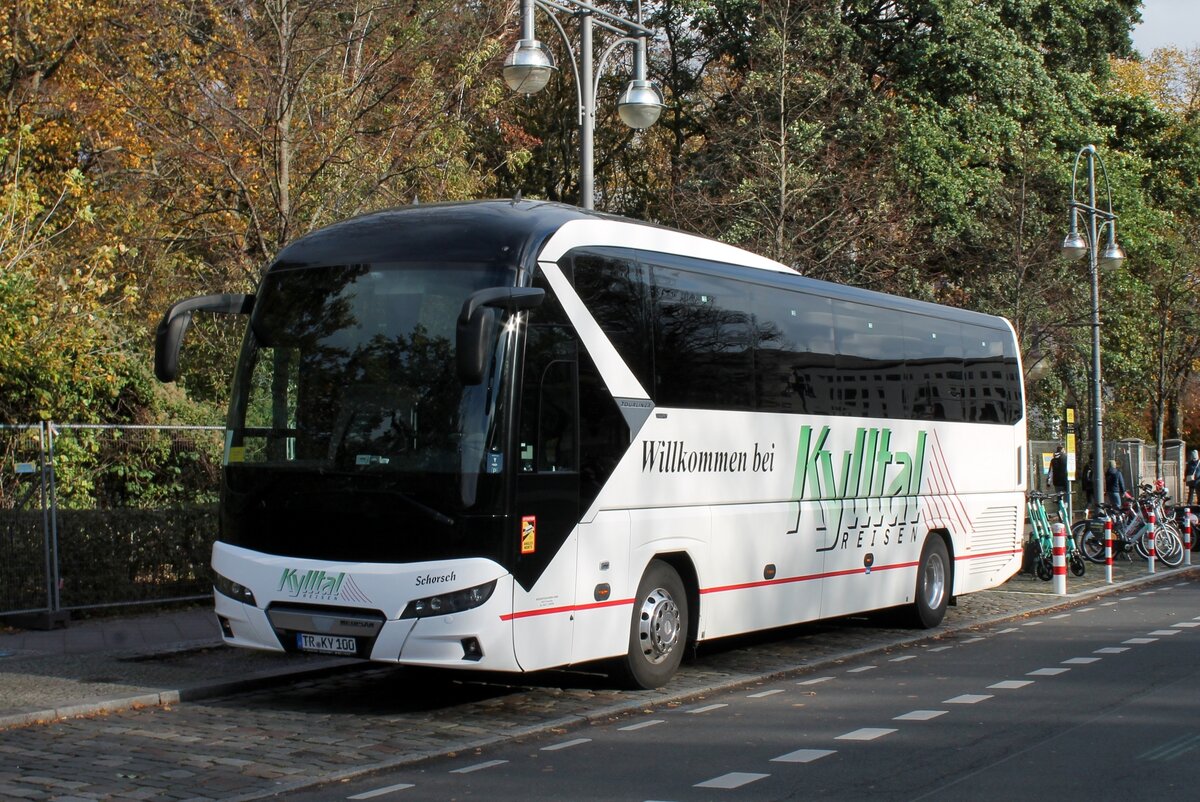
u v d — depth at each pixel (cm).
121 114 2109
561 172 3766
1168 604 1919
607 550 1079
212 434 1891
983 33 3170
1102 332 3750
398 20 1752
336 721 1012
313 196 1684
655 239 1191
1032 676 1226
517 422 988
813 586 1388
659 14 3491
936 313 1695
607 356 1095
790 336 1368
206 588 1703
